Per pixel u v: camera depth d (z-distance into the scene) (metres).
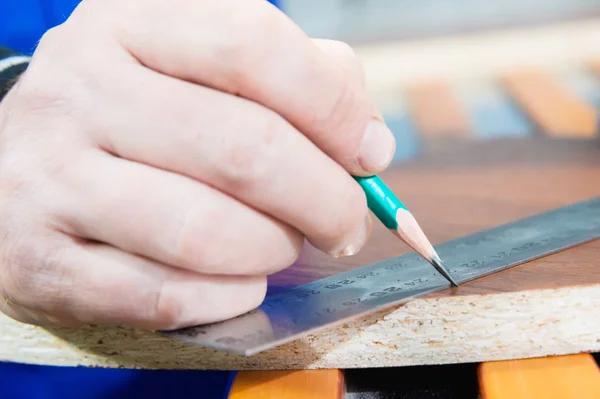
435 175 0.39
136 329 0.29
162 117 0.25
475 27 0.79
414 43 0.77
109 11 0.26
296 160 0.25
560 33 0.71
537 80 0.58
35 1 0.43
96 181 0.25
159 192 0.25
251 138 0.25
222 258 0.25
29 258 0.26
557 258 0.29
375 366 0.28
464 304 0.27
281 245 0.26
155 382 0.42
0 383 0.42
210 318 0.27
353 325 0.28
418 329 0.28
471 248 0.31
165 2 0.25
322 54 0.25
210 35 0.25
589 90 0.53
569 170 0.37
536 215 0.33
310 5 0.96
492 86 0.58
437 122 0.50
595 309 0.27
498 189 0.36
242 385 0.28
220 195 0.25
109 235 0.25
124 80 0.25
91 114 0.25
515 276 0.28
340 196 0.26
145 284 0.26
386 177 0.39
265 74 0.25
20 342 0.30
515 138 0.43
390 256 0.31
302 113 0.25
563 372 0.27
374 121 0.26
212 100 0.25
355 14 0.91
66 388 0.42
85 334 0.29
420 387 0.29
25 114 0.26
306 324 0.26
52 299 0.27
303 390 0.27
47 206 0.26
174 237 0.25
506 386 0.27
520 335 0.27
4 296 0.28
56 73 0.26
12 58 0.30
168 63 0.25
